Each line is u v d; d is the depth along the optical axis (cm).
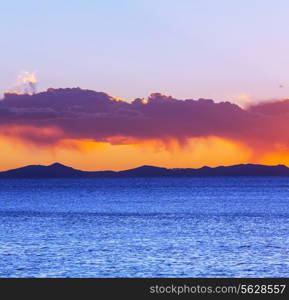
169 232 11306
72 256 8156
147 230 11706
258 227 12275
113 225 12850
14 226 12750
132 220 14212
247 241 9812
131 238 10300
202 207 19512
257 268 7281
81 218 15012
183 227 12312
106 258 7988
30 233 11219
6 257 8088
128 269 7231
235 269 7225
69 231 11575
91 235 10819
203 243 9556
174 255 8231
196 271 7112
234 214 16125
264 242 9675
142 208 19262
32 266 7438
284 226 12469
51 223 13500
